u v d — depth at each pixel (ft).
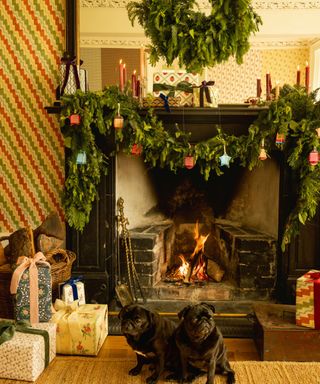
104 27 10.27
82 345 8.04
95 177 9.60
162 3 8.48
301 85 10.14
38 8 10.12
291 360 7.75
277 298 10.43
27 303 8.11
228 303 10.17
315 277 7.91
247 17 8.41
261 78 10.53
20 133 10.41
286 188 9.91
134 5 8.84
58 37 10.18
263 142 9.11
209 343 6.55
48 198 10.52
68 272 9.23
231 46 8.67
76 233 9.96
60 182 10.47
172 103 9.64
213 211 11.96
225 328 9.03
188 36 8.58
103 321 8.57
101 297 10.01
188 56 8.85
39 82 10.27
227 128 9.73
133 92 9.96
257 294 10.44
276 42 10.45
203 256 11.54
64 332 8.05
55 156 10.43
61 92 9.56
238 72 10.51
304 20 10.37
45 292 8.17
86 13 10.23
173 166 10.05
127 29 10.28
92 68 10.36
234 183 11.67
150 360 7.54
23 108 10.34
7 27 10.18
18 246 8.73
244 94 10.54
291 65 10.49
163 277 11.28
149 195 11.62
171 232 11.78
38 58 10.23
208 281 11.02
